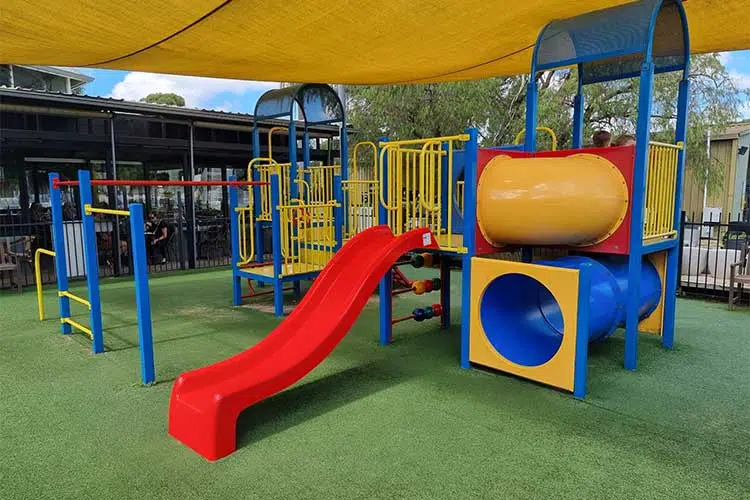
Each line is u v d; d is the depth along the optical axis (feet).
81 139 27.76
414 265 16.74
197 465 8.38
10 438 9.33
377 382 12.14
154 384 11.93
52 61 17.34
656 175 13.64
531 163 13.23
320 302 12.34
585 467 8.24
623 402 10.84
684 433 9.42
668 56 15.01
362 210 26.30
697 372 12.72
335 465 8.35
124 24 13.50
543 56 14.34
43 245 29.22
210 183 15.96
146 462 8.48
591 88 33.88
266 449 8.91
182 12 13.04
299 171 25.91
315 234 23.34
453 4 13.93
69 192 31.91
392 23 15.05
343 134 27.25
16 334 16.22
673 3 13.61
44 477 8.04
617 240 13.10
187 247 33.24
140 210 11.52
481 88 36.83
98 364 13.35
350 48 17.21
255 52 17.03
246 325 17.62
